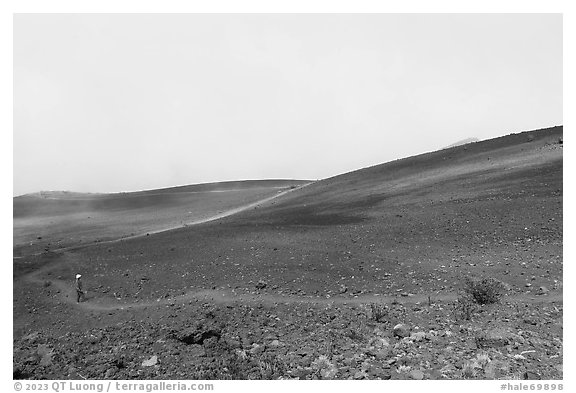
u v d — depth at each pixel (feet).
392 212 87.97
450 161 140.46
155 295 55.21
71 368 38.01
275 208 138.10
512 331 33.12
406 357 30.25
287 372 31.48
